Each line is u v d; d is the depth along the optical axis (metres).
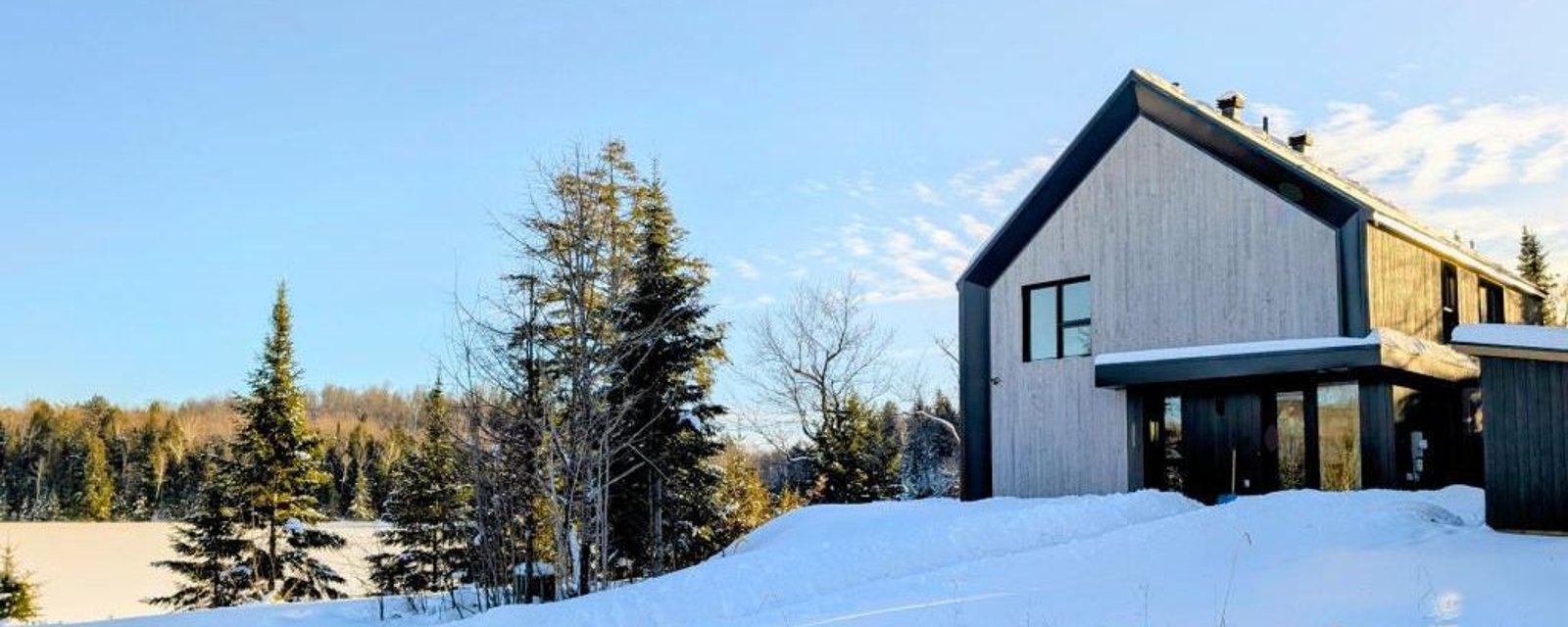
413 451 28.50
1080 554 12.55
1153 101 19.45
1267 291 17.86
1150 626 8.67
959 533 14.53
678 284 26.83
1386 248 17.73
